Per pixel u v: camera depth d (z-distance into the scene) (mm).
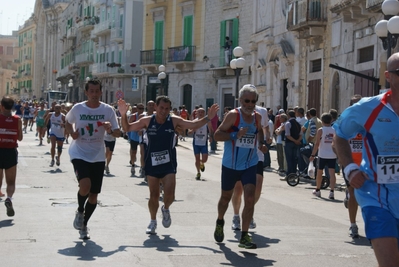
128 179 17734
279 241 9328
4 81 152375
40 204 12562
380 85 16828
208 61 43469
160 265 7637
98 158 9062
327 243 9281
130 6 57969
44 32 110875
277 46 33156
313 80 29312
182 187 16250
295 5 29047
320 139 15062
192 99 45344
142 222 10695
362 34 24719
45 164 21344
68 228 10008
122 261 7809
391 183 5160
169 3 47656
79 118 8953
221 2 41906
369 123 5223
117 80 59938
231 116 8703
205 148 18281
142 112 18156
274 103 34469
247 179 8664
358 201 5289
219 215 9031
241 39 40188
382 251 4930
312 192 16234
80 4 76625
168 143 9438
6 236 9266
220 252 8445
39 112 30719
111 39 60562
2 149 10883
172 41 47375
